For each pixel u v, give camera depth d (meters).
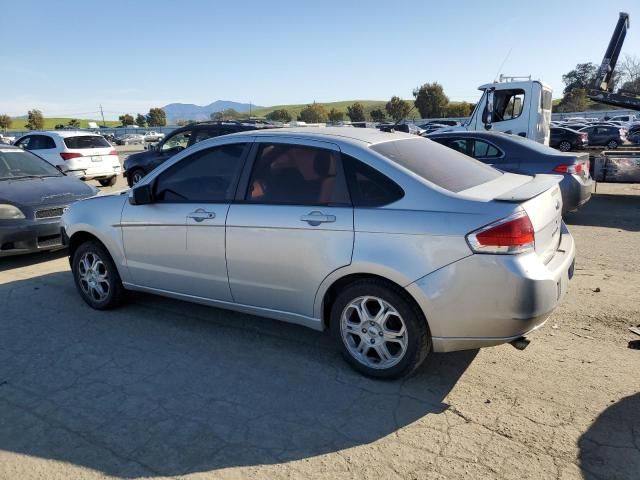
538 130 12.89
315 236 3.55
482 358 3.85
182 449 2.91
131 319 4.75
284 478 2.66
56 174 8.09
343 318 3.61
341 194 3.55
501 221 3.06
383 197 3.42
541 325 3.28
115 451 2.91
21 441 3.01
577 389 3.39
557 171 7.97
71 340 4.34
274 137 3.96
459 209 3.18
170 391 3.52
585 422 3.04
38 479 2.70
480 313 3.13
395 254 3.27
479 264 3.08
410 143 4.02
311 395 3.43
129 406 3.34
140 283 4.66
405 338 3.38
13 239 6.46
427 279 3.20
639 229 8.11
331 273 3.52
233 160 4.09
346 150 3.62
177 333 4.45
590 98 12.59
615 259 6.36
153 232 4.40
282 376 3.69
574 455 2.76
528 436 2.93
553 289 3.18
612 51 12.11
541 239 3.30
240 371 3.78
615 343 4.03
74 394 3.50
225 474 2.70
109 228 4.70
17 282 5.95
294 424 3.12
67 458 2.86
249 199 3.93
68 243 5.08
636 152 11.17
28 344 4.28
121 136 67.25
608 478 2.59
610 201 11.02
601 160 10.84
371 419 3.15
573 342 4.07
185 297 4.42
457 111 76.31
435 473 2.66
